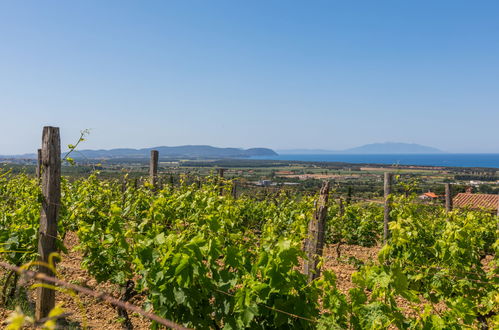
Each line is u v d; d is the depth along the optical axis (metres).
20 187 8.69
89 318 5.21
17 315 1.38
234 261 3.54
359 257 9.56
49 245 4.10
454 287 4.98
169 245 3.46
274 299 3.33
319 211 5.39
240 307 3.21
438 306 6.09
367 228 10.25
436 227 7.18
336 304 3.25
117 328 4.98
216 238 3.75
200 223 4.97
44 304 4.09
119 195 8.60
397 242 3.38
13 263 5.14
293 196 10.47
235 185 10.27
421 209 7.49
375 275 3.26
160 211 5.51
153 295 3.48
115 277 4.84
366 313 3.22
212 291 3.46
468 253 5.05
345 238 10.55
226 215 5.11
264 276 3.32
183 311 3.46
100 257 4.80
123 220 4.73
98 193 7.43
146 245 3.78
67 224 6.04
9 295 5.29
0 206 6.74
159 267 3.50
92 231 4.84
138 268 3.78
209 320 3.53
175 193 7.14
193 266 3.22
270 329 3.33
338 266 8.62
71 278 6.38
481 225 7.79
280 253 3.18
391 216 6.37
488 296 4.73
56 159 4.11
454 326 3.16
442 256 5.07
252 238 5.16
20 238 5.21
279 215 9.16
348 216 10.32
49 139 4.09
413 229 5.28
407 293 3.11
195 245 3.31
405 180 6.95
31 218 5.28
